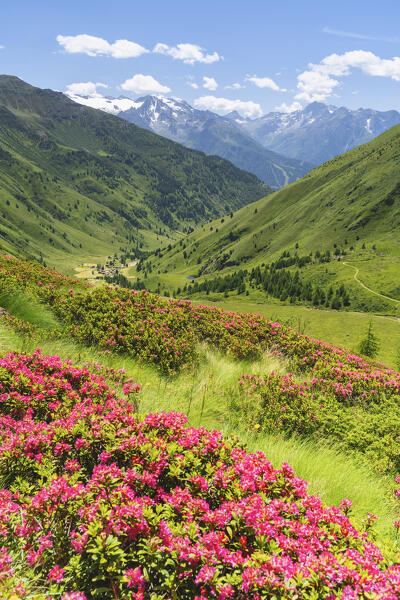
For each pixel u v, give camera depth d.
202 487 4.14
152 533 3.36
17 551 3.36
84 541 3.13
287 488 4.40
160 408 7.89
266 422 8.67
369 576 3.07
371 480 7.33
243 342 15.29
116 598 2.90
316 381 12.51
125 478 3.96
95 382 7.59
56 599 2.91
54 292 15.30
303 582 2.93
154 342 12.11
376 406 11.55
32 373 7.24
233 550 3.50
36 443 4.54
